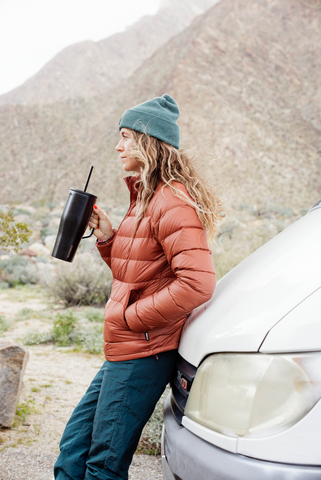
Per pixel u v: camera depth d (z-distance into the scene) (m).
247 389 1.27
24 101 113.44
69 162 75.06
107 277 8.91
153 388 1.74
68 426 1.94
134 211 1.84
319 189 53.31
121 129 1.92
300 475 1.12
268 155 57.75
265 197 49.94
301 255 1.51
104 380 1.79
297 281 1.39
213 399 1.37
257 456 1.19
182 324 1.79
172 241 1.62
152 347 1.73
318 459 1.13
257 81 70.94
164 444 1.59
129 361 1.74
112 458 1.73
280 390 1.21
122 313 1.71
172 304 1.59
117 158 63.91
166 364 1.75
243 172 54.19
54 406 3.56
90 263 9.21
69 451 1.87
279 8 83.94
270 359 1.25
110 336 1.76
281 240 1.80
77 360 5.01
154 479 2.50
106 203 54.06
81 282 8.80
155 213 1.68
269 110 67.06
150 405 1.76
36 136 83.00
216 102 63.53
